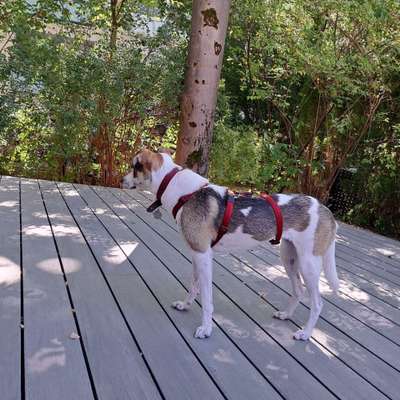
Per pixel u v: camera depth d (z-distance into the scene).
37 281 3.24
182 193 2.84
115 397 2.09
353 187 7.64
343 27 6.86
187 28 7.00
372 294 3.99
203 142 6.30
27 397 2.01
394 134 6.80
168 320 2.92
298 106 7.70
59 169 7.43
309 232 2.88
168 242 4.56
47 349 2.40
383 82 6.70
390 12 6.30
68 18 6.93
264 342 2.82
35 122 6.85
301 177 7.79
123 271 3.66
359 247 5.79
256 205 2.84
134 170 3.00
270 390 2.32
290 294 3.64
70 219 4.97
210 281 2.79
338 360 2.72
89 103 6.54
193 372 2.38
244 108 8.98
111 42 6.97
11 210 5.02
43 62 6.44
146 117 7.11
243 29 7.09
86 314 2.85
